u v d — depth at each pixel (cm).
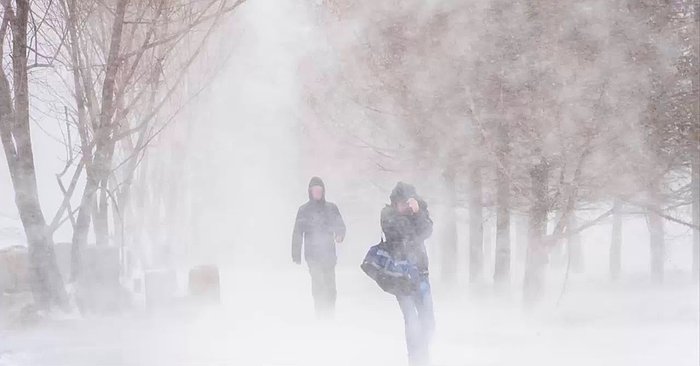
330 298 2098
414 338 1424
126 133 2311
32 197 2169
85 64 2584
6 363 1529
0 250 2352
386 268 1420
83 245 2344
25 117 2166
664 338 1822
